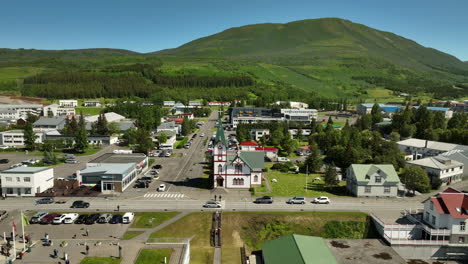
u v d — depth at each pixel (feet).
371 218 320.50
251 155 417.49
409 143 591.37
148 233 282.77
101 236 273.54
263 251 258.78
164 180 431.84
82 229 286.87
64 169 486.38
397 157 490.08
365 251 271.49
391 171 386.52
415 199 374.84
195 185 413.18
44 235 272.92
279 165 498.28
